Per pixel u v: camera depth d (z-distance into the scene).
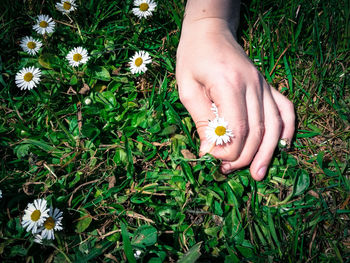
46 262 0.25
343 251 0.27
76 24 0.37
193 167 0.28
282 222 0.28
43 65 0.34
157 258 0.25
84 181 0.29
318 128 0.32
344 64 0.35
